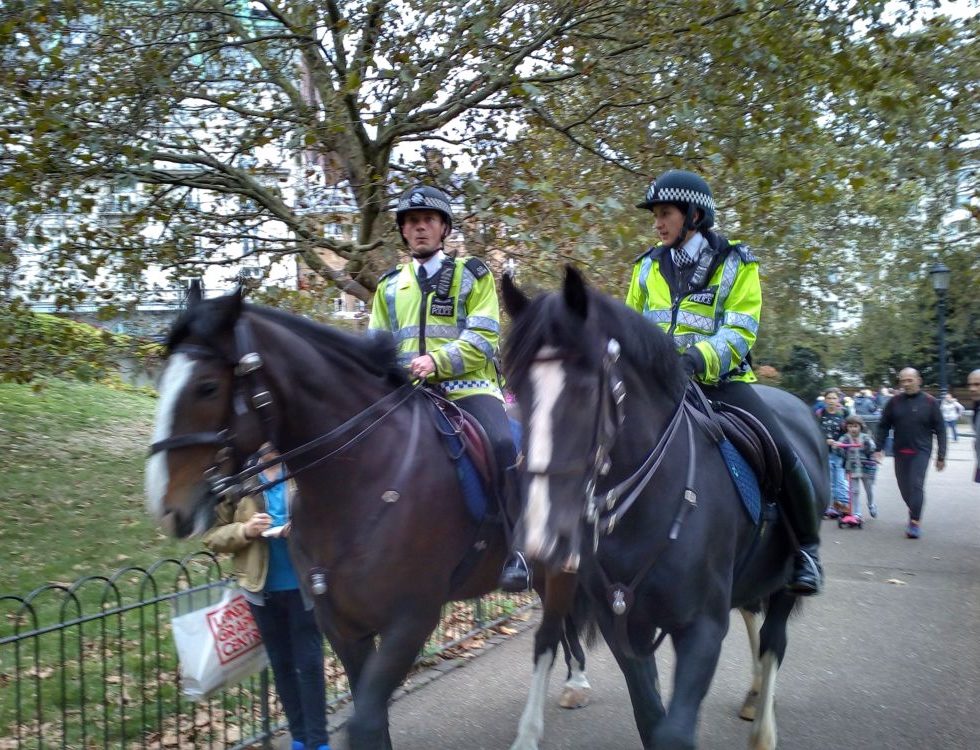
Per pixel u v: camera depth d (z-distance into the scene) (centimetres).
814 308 1942
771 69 734
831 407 1134
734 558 325
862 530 1081
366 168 745
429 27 743
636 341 292
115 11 738
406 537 326
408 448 338
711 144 759
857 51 757
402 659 324
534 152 783
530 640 629
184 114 792
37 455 1005
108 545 750
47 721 427
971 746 429
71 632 550
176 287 744
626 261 712
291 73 804
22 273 770
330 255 990
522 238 645
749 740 405
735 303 344
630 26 755
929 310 2639
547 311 265
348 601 325
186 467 279
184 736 429
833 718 467
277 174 806
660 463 300
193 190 800
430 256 391
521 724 423
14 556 698
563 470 248
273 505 396
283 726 456
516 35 747
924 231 1992
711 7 727
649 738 301
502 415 385
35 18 662
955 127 831
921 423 1016
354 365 339
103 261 725
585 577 311
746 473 337
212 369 286
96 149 663
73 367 735
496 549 371
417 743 445
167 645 533
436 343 381
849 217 1692
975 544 982
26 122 686
